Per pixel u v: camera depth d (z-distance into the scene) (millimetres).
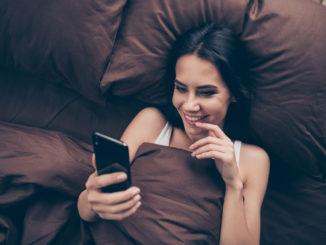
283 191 917
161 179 732
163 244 680
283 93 781
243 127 856
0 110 973
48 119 969
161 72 838
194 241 689
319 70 747
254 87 808
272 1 756
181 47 681
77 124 970
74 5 792
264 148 890
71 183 788
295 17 744
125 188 621
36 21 812
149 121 871
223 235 716
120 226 718
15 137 810
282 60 757
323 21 739
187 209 703
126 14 838
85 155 868
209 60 645
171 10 787
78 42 820
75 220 777
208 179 734
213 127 704
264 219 896
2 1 812
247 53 778
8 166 750
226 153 683
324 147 822
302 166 871
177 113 839
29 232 729
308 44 741
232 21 769
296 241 858
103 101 916
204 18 780
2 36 846
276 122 810
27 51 855
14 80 982
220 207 723
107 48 839
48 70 890
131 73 840
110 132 970
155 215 699
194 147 706
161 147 781
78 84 897
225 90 693
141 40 818
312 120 788
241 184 720
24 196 755
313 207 884
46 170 759
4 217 738
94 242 773
